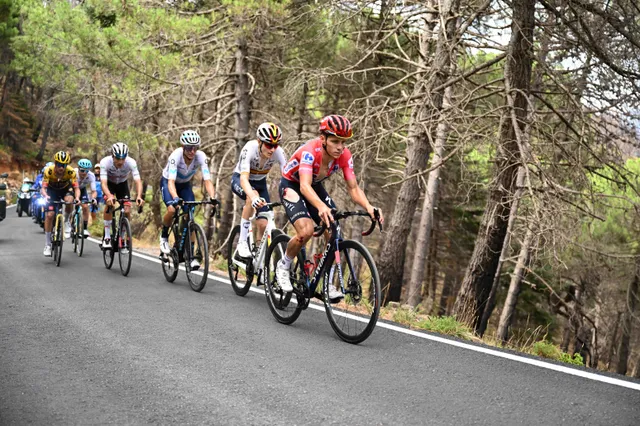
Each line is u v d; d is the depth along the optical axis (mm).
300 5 14547
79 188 11039
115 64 14117
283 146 14477
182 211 7707
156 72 14633
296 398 3541
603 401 3551
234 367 4152
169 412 3316
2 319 5633
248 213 6789
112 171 8812
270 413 3305
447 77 11117
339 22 12305
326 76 12336
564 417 3279
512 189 9680
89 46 14094
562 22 8914
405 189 12742
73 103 18453
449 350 4703
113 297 6793
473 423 3180
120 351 4547
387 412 3328
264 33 15703
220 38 15023
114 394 3605
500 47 10281
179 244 7730
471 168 15406
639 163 11086
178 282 8008
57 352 4516
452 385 3816
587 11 8805
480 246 10195
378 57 15797
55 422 3166
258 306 6406
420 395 3617
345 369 4133
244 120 16219
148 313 5934
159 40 14781
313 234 5180
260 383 3811
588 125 9023
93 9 14250
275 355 4461
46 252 9977
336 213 4867
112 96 15609
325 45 16734
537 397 3604
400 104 10734
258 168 6699
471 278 10312
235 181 6844
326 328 5426
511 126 9172
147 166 20891
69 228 11008
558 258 8484
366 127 10484
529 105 8688
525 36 8781
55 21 15945
